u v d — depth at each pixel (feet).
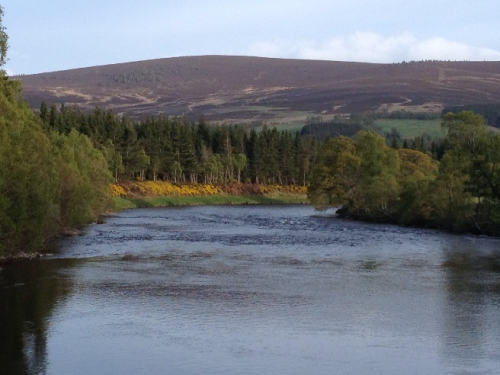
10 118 174.40
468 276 160.86
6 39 158.71
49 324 110.73
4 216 158.51
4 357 92.63
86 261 182.09
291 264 180.24
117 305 125.39
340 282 152.25
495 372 88.22
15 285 144.15
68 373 86.17
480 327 111.34
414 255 199.93
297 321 114.32
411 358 93.97
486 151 275.59
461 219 278.26
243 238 249.75
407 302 130.62
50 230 207.51
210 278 156.56
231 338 103.24
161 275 160.04
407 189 323.57
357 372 87.66
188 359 92.22
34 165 176.96
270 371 87.51
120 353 94.89
